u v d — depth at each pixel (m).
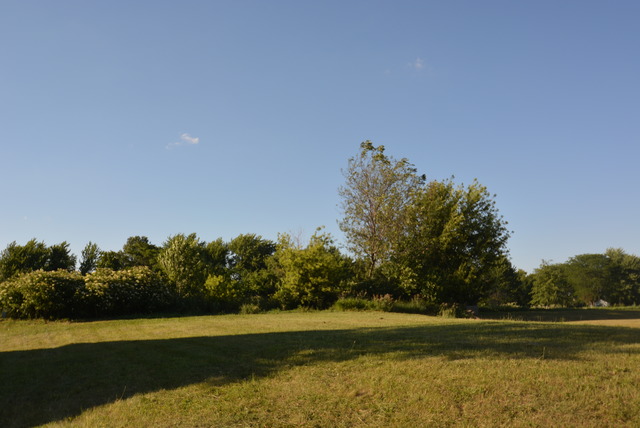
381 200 33.72
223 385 6.55
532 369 6.10
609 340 8.23
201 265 32.72
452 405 5.09
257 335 11.40
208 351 9.31
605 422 4.42
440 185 33.47
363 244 34.09
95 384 7.37
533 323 12.65
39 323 20.00
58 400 6.69
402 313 21.72
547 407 4.84
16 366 9.38
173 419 5.37
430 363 6.73
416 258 31.92
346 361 7.28
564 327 10.73
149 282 25.11
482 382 5.68
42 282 21.14
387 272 31.25
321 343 9.12
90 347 11.41
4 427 5.72
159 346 10.58
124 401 6.23
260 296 29.12
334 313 21.45
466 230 32.00
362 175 34.81
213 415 5.38
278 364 7.49
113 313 23.50
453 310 23.88
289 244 28.22
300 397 5.75
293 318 17.56
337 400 5.55
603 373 5.85
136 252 54.28
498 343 8.10
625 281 92.94
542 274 76.50
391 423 4.79
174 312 25.34
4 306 21.66
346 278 28.80
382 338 9.34
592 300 96.19
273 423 5.02
